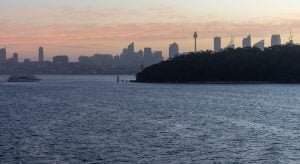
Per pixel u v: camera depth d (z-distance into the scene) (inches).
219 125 4158.5
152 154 2780.5
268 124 4239.7
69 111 5718.5
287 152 2856.8
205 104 6845.5
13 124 4276.6
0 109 6117.1
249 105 6614.2
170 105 6697.8
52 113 5442.9
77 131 3742.6
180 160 2632.9
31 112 5615.2
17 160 2632.9
